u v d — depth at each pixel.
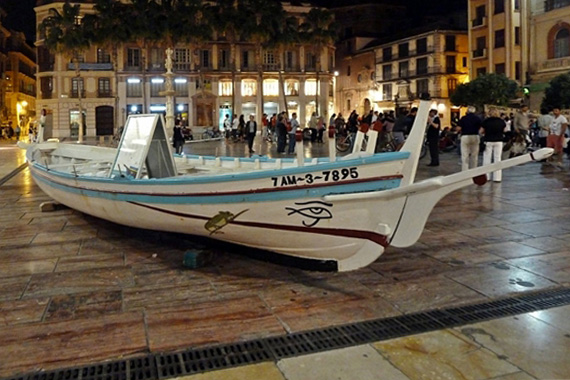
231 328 3.79
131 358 3.35
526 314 3.97
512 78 43.72
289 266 5.19
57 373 3.17
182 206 5.29
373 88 65.94
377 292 4.50
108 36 48.84
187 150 25.12
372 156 4.48
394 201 4.43
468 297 4.35
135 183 5.67
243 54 59.44
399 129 15.66
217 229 5.18
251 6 50.56
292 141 21.02
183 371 3.18
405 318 3.94
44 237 6.64
